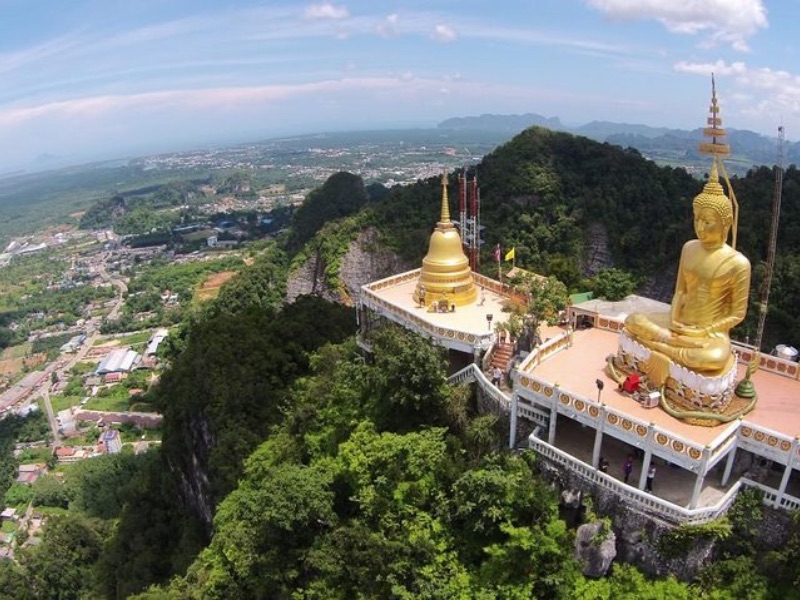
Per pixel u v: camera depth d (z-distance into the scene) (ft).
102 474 350.64
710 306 105.91
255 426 188.96
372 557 108.17
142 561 208.33
